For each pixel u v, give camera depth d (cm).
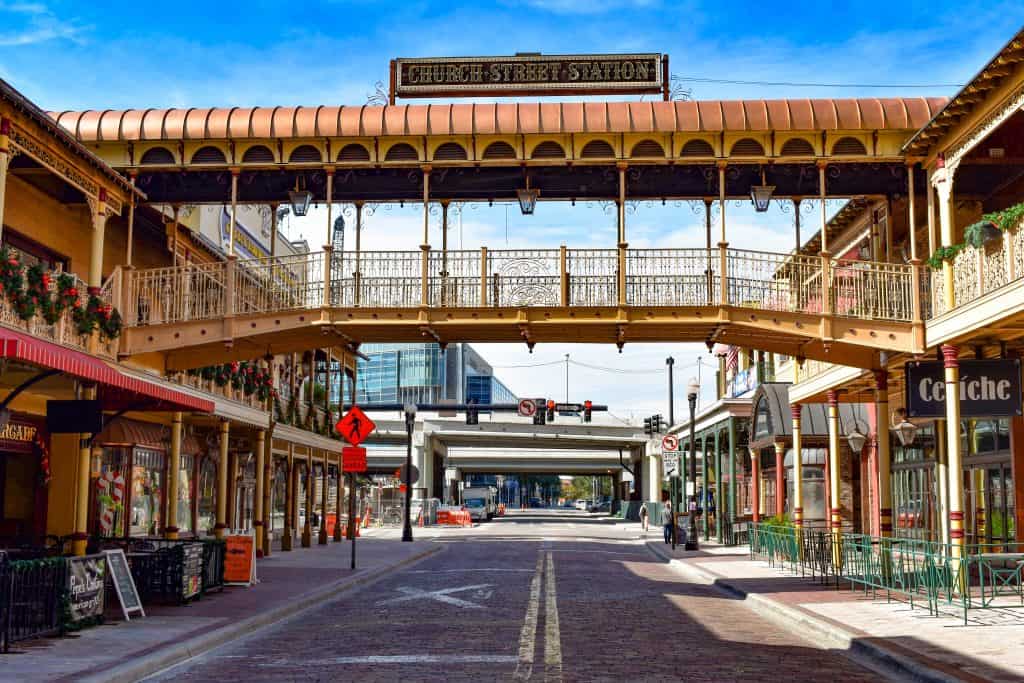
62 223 2114
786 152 1969
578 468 8912
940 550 1786
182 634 1312
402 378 13988
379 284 1952
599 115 1961
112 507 2353
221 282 2030
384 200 2205
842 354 2111
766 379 3772
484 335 2052
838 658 1190
